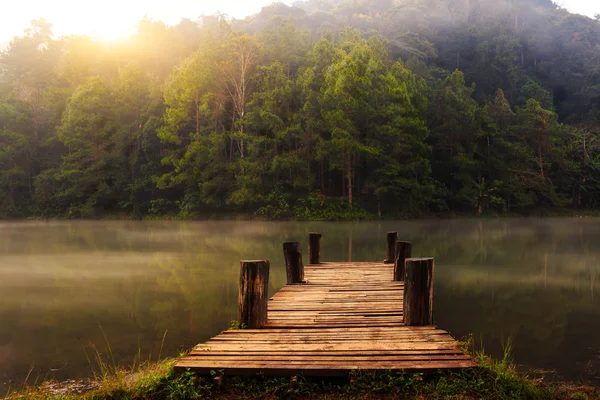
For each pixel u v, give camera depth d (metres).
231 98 41.09
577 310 7.89
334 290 8.04
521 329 6.71
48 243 20.67
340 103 35.25
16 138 42.19
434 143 41.78
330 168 36.09
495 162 41.00
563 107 68.69
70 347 6.00
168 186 37.75
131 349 5.89
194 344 6.11
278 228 29.08
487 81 63.00
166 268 13.12
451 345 4.75
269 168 36.31
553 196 41.62
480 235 23.53
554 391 4.26
